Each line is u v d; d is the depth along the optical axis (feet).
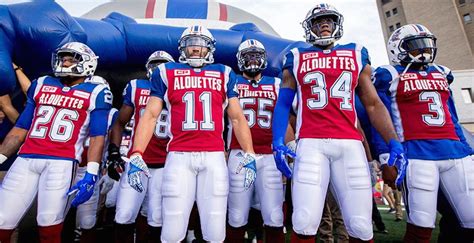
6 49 8.39
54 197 6.57
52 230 6.57
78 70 7.48
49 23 8.90
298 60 6.66
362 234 5.50
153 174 8.56
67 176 6.84
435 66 7.75
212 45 7.07
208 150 6.20
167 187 5.97
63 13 9.32
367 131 9.91
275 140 6.36
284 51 13.42
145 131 6.25
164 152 8.78
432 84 7.17
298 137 6.31
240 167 6.35
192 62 6.74
